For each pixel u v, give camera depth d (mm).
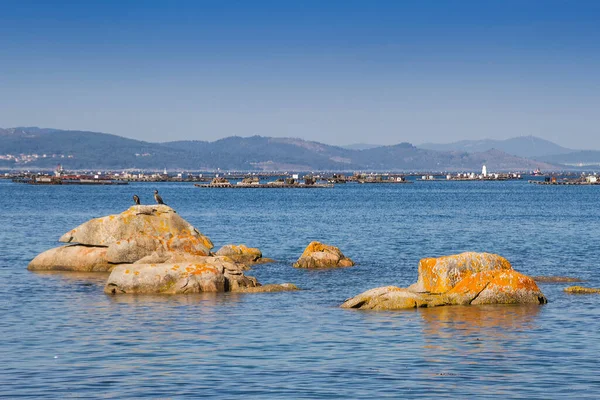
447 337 37469
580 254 77812
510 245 88625
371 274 62875
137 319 42312
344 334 38312
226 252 70562
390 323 41000
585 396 27688
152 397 27750
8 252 77812
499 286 46719
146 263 55469
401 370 31328
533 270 65000
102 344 36031
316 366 32031
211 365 32156
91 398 27594
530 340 36719
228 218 141750
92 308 45719
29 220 130375
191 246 63188
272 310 45188
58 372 31016
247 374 30766
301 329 39625
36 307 46125
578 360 32781
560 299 48281
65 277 59406
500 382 29500
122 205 190500
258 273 63594
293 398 27609
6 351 34594
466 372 31000
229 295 50688
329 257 67562
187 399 27516
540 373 30766
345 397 27703
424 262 48875
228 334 38406
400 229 114125
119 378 30156
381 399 27469
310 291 53000
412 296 45938
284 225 122625
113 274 51875
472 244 90062
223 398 27625
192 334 38406
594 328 39438
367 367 31828
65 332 38812
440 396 27812
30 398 27578
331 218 141375
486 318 42188
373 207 185625
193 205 195000
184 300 48594
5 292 52000
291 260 72812
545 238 98125
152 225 63781
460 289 47000
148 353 34281
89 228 64375
